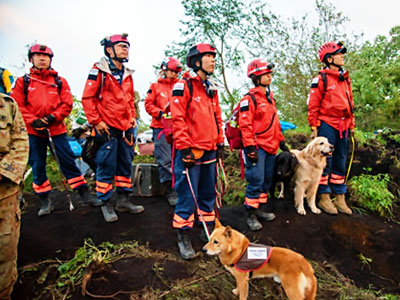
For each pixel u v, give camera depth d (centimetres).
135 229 372
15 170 234
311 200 440
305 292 237
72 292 264
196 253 326
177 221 320
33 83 391
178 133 304
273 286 285
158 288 270
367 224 428
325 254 355
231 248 251
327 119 441
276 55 855
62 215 411
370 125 771
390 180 548
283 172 411
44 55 390
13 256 238
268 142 389
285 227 398
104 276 279
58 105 407
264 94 394
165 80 483
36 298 261
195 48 314
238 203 490
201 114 315
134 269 293
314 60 825
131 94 408
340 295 287
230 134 392
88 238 348
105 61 366
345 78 445
